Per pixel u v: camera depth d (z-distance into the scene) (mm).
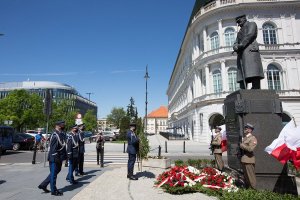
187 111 47531
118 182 8242
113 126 116562
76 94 114562
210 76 35094
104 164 14258
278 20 34031
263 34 33875
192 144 32469
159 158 11805
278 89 32500
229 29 34344
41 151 25000
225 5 33688
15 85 105875
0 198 6410
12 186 7918
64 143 7117
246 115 7195
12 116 47250
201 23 37281
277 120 7164
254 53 7855
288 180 6730
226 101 8594
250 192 5797
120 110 116688
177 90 71812
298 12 34312
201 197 6234
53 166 6832
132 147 9055
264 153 6906
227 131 8492
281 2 33562
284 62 32844
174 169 7852
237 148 7457
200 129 36344
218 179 7043
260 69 7797
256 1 33500
